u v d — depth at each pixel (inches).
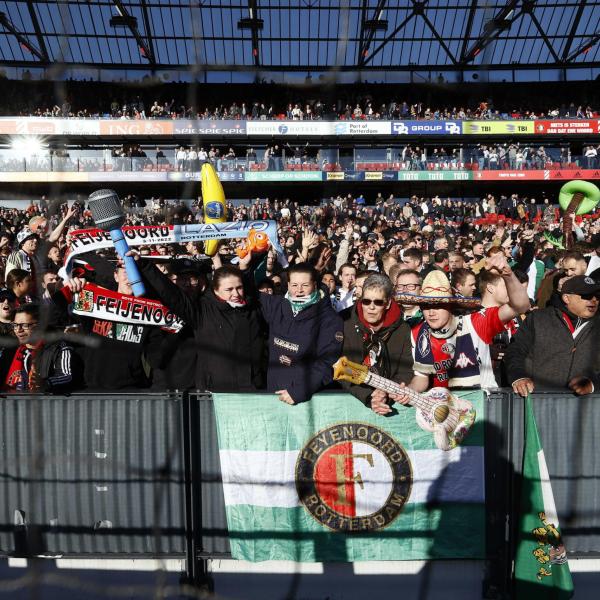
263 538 150.9
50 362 158.4
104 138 1246.3
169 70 1378.0
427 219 951.0
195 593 148.4
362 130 1250.6
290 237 580.1
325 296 161.6
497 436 150.2
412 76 1397.6
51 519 151.6
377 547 150.9
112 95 1355.8
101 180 1176.2
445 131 1253.7
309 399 149.3
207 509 152.0
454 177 1219.9
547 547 147.3
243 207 1164.5
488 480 150.6
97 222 144.7
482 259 324.2
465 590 152.6
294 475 150.3
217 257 211.0
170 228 181.3
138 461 150.9
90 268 194.1
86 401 150.8
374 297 145.3
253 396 149.6
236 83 1395.2
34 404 150.9
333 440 150.0
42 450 151.2
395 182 1290.6
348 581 152.5
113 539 151.7
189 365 171.9
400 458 149.9
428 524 150.6
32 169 1162.6
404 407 148.7
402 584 152.4
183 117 1270.9
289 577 152.3
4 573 153.6
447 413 148.3
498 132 1258.0
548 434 149.6
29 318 158.9
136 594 152.2
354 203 1228.5
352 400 149.4
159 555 151.3
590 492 149.6
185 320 158.1
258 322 161.3
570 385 151.3
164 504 151.3
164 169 1186.0
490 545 151.6
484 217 1141.1
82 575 153.5
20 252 271.9
